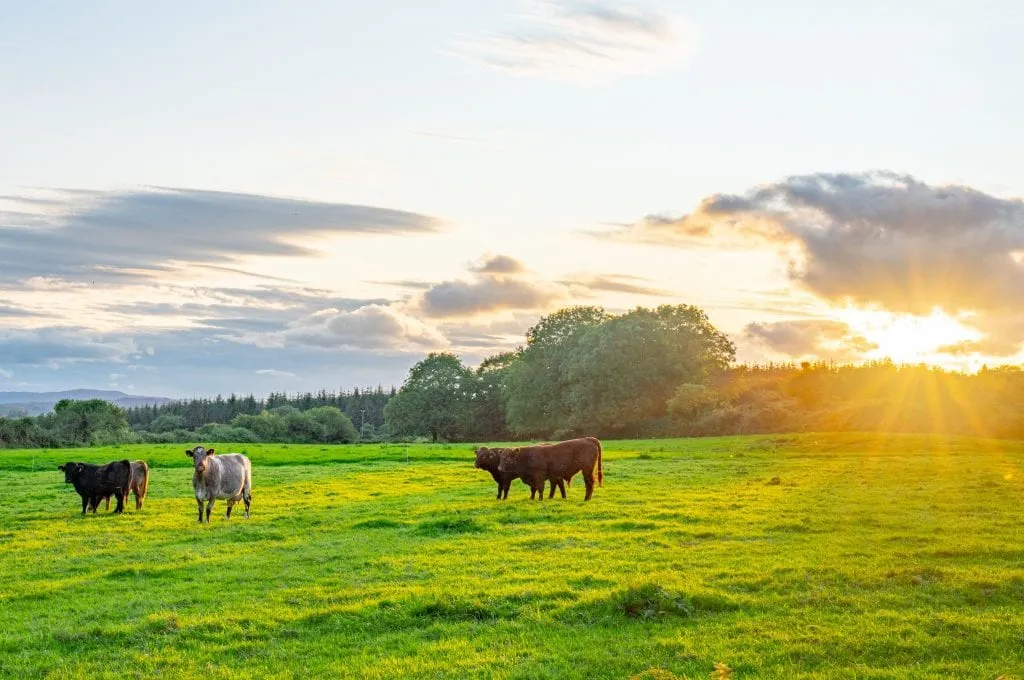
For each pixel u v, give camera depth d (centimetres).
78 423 11169
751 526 2311
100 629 1420
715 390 10644
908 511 2584
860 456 5431
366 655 1285
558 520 2523
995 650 1214
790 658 1212
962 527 2247
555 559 1897
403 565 1894
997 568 1714
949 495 2991
